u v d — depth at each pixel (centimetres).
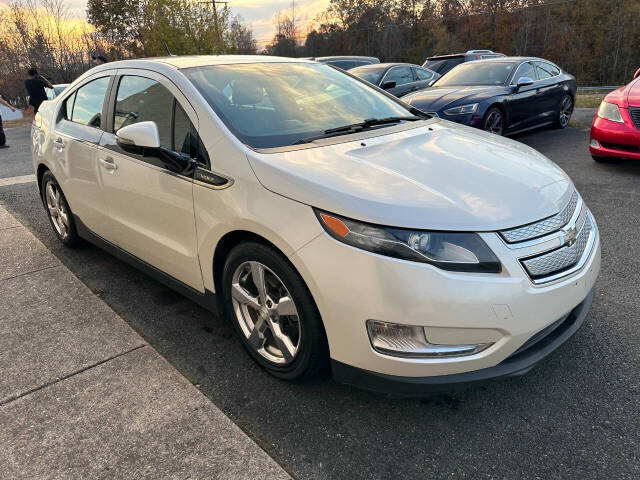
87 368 262
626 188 538
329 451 205
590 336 276
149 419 223
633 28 5459
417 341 195
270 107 285
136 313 322
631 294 317
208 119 258
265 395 240
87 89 368
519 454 201
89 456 203
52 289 353
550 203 220
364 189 210
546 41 5869
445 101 721
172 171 268
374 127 295
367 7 6606
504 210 206
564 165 654
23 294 346
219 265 261
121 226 324
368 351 201
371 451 205
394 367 199
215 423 220
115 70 342
